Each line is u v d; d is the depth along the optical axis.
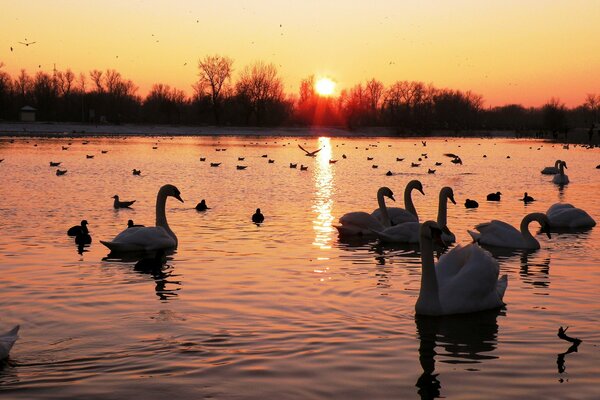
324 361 9.95
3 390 8.93
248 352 10.30
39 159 60.16
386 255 17.88
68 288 14.06
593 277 15.23
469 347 10.57
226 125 176.38
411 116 182.38
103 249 18.45
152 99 193.00
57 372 9.52
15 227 22.02
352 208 28.16
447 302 12.29
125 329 11.34
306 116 186.75
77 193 33.53
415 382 9.23
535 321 11.92
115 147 85.75
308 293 13.68
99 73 182.50
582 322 11.84
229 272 15.60
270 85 175.12
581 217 22.92
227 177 45.81
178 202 30.27
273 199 31.62
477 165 61.94
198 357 10.09
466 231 22.25
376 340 10.86
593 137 151.88
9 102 164.00
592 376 9.42
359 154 82.94
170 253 17.91
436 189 38.09
